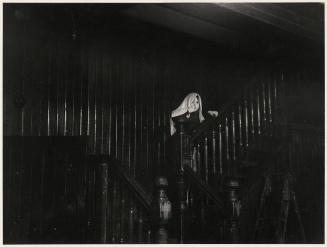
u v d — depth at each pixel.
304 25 7.09
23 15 6.71
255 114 7.14
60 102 7.10
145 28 7.77
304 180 7.17
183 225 5.92
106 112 7.63
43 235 6.00
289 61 8.21
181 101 8.76
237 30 6.97
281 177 6.48
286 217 6.32
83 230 5.73
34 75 6.89
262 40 7.66
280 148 6.69
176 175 6.12
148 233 5.33
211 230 5.83
